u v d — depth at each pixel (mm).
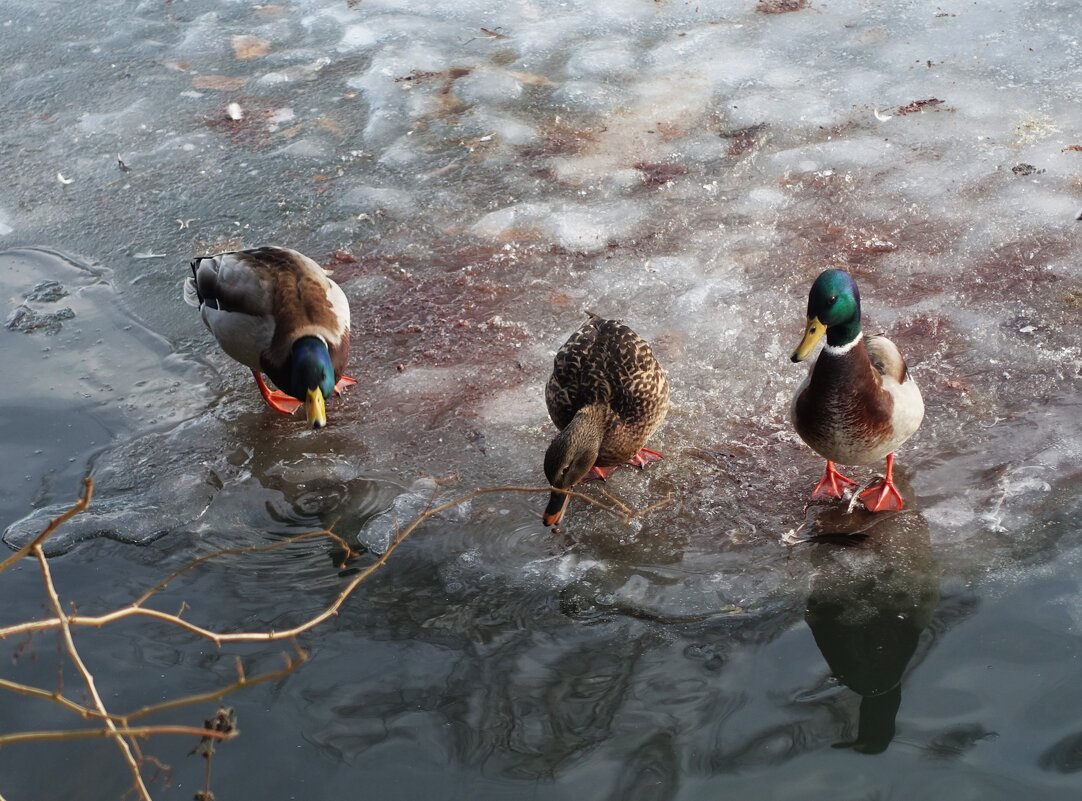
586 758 2025
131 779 2025
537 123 3256
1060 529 2289
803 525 2340
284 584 2293
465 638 2195
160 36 3680
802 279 2777
